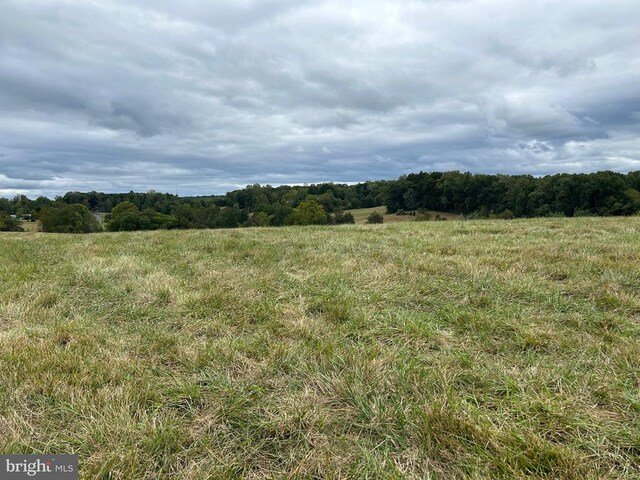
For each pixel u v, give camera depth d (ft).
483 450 6.38
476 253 22.44
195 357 9.71
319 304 14.03
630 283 14.97
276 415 7.44
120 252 25.73
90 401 7.77
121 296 15.29
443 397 7.81
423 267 18.63
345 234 34.83
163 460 6.40
